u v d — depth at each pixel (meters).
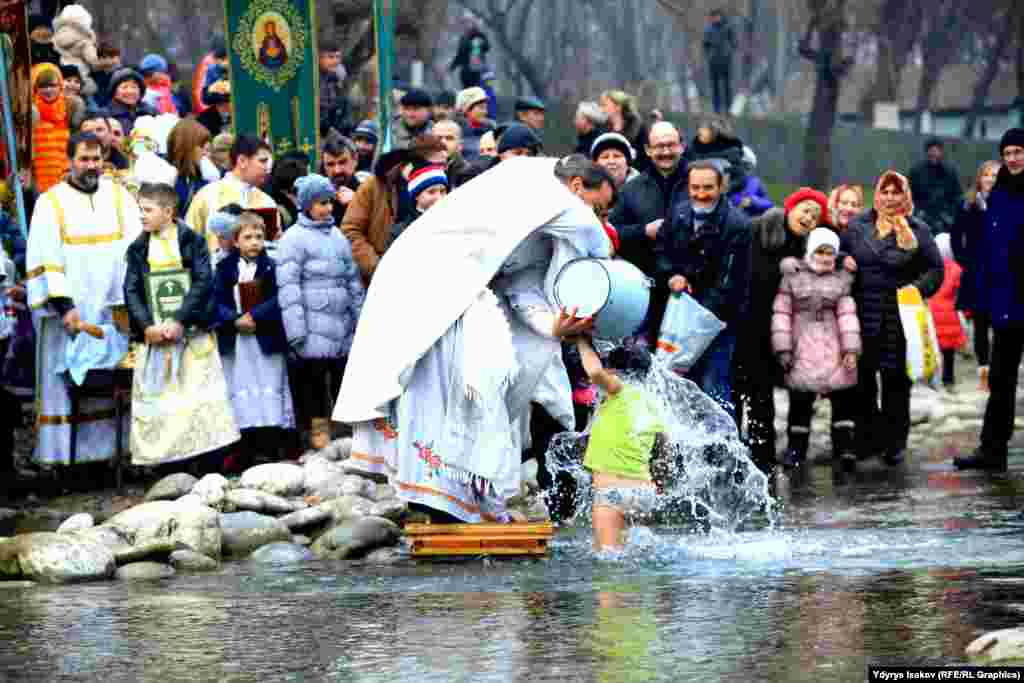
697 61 142.12
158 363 22.23
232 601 14.16
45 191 24.55
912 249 24.88
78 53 30.25
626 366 16.75
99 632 12.83
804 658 10.99
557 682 10.62
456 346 16.84
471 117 30.64
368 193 23.55
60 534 16.14
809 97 179.25
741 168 30.91
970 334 45.62
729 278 22.31
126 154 27.19
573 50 146.50
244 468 23.36
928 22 146.88
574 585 14.48
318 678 11.01
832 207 27.30
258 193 24.23
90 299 22.47
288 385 23.20
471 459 16.78
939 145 53.81
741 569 15.05
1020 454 26.17
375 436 17.80
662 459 18.42
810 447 27.83
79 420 22.75
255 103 27.72
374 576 15.51
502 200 16.98
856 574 14.42
